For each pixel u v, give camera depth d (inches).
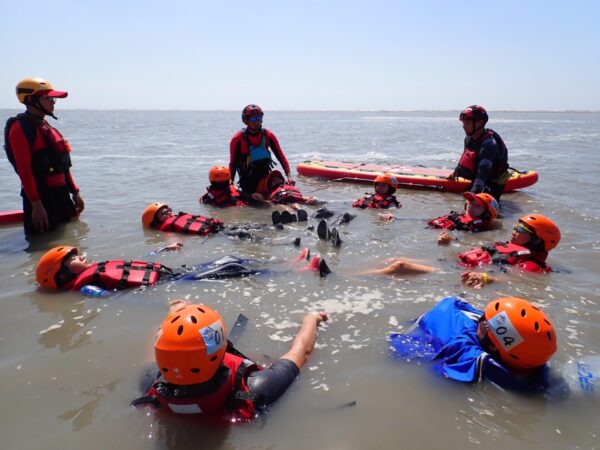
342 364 130.6
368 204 335.3
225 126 1921.8
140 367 129.4
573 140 987.3
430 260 219.1
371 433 103.7
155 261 220.5
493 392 118.0
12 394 118.5
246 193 360.5
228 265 198.5
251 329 150.5
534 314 120.2
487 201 272.7
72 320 158.7
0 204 350.0
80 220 301.1
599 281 192.2
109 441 102.0
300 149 818.8
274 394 113.7
